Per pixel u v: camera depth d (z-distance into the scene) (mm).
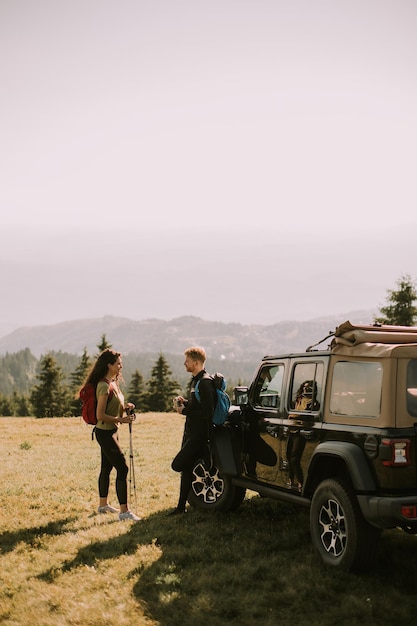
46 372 83562
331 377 6656
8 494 10984
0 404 142500
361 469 5812
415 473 5684
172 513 8867
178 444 18797
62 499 10414
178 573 6461
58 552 7363
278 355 7965
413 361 5977
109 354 8961
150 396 83938
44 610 5633
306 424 6895
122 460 8844
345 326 6652
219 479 8914
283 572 6340
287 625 5211
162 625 5297
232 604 5629
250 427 8180
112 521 8734
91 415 8852
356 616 5305
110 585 6215
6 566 6867
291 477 7141
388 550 6832
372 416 5949
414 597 5637
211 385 8328
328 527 6480
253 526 8125
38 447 19078
